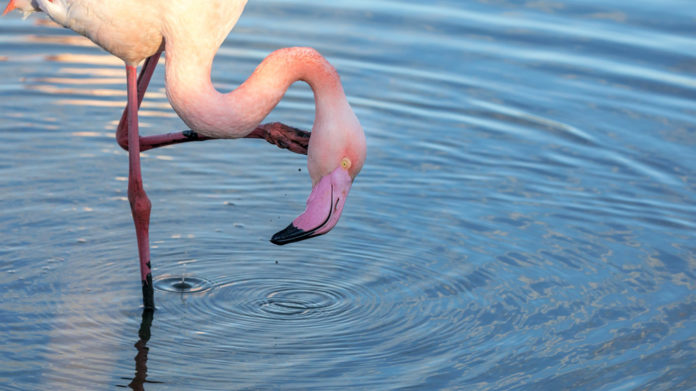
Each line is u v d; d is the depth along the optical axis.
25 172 9.62
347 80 12.02
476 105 11.57
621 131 11.00
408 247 8.62
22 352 6.76
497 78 12.19
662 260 8.43
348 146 7.06
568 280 8.07
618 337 7.20
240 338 7.12
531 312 7.55
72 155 10.09
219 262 8.28
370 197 9.56
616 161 10.38
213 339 7.09
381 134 10.87
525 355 6.94
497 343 7.11
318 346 7.04
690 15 14.04
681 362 6.85
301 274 8.13
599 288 7.93
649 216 9.27
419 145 10.69
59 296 7.54
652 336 7.21
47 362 6.66
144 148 8.62
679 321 7.43
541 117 11.31
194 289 7.81
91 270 7.98
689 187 9.84
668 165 10.28
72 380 6.47
